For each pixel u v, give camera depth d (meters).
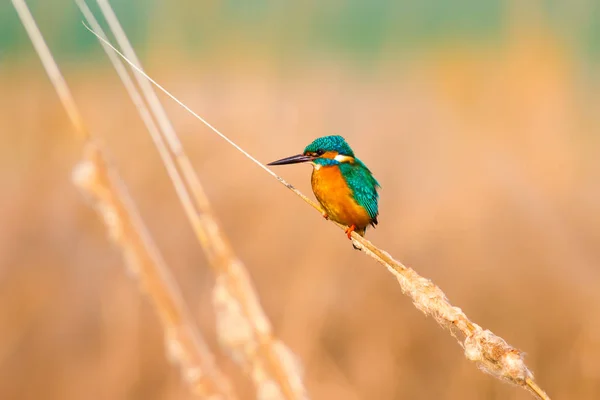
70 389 10.02
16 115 14.83
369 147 15.66
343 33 19.22
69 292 11.05
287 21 17.62
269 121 15.63
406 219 13.03
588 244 12.66
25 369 10.39
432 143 15.73
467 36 18.44
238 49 17.08
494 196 13.22
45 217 12.34
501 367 4.02
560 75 17.05
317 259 11.34
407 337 10.80
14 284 11.17
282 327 10.21
